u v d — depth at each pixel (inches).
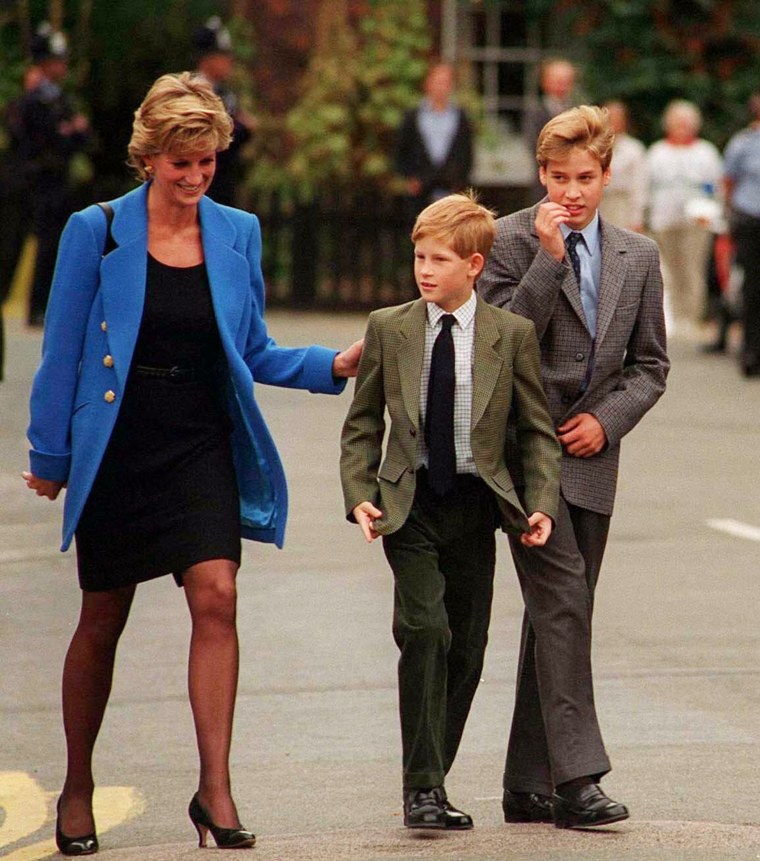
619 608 1107.9
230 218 709.9
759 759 826.2
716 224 2476.6
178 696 948.0
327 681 964.6
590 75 3011.8
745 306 2132.1
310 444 1631.4
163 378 694.5
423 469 691.4
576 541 708.7
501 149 2947.8
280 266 2689.5
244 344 708.0
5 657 1013.2
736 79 3053.6
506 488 685.9
